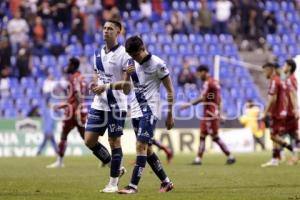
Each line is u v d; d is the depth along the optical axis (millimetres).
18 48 76312
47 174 38438
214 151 69438
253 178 35219
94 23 80562
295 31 88438
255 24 86562
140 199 24438
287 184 31609
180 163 50094
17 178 35375
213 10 86312
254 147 70250
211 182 32812
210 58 82500
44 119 65438
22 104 73062
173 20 84062
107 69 27453
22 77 75062
